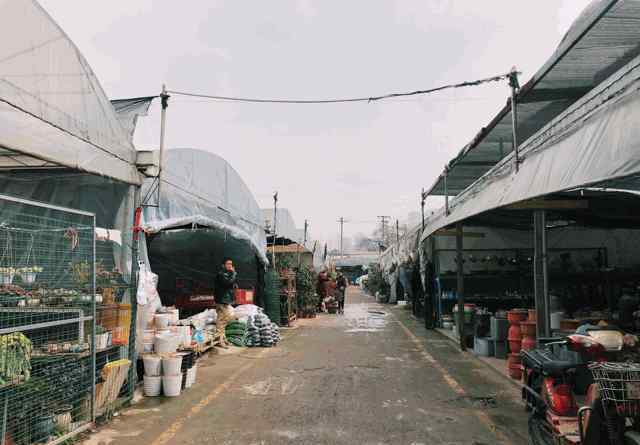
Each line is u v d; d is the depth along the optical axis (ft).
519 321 27.96
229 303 36.86
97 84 18.57
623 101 12.56
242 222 40.55
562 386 15.56
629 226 39.34
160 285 45.78
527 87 21.11
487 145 32.42
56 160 16.03
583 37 16.16
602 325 17.56
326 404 21.06
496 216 34.42
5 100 13.44
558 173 14.94
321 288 76.33
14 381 14.80
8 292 17.10
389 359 31.81
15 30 14.55
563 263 42.09
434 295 49.78
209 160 34.01
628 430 11.75
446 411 19.93
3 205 20.59
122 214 22.61
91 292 18.45
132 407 20.74
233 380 25.80
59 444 15.87
